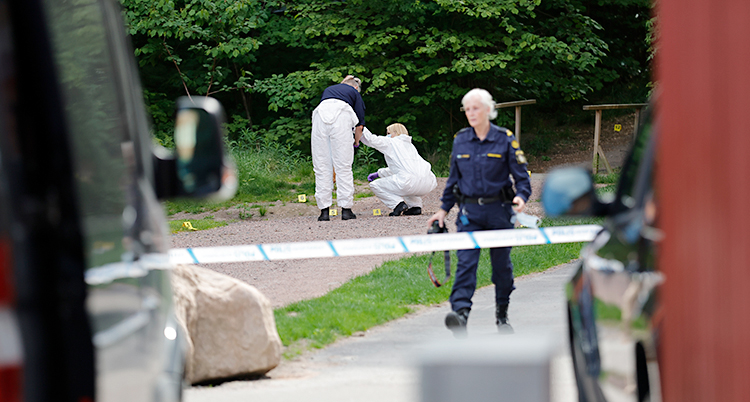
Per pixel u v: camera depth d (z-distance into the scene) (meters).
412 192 25.83
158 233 5.25
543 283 15.90
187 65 46.38
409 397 8.84
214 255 14.23
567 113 49.34
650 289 4.56
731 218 2.20
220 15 41.16
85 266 3.30
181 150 5.59
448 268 11.62
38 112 3.15
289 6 44.91
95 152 4.06
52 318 3.09
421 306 14.52
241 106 48.09
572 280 6.93
